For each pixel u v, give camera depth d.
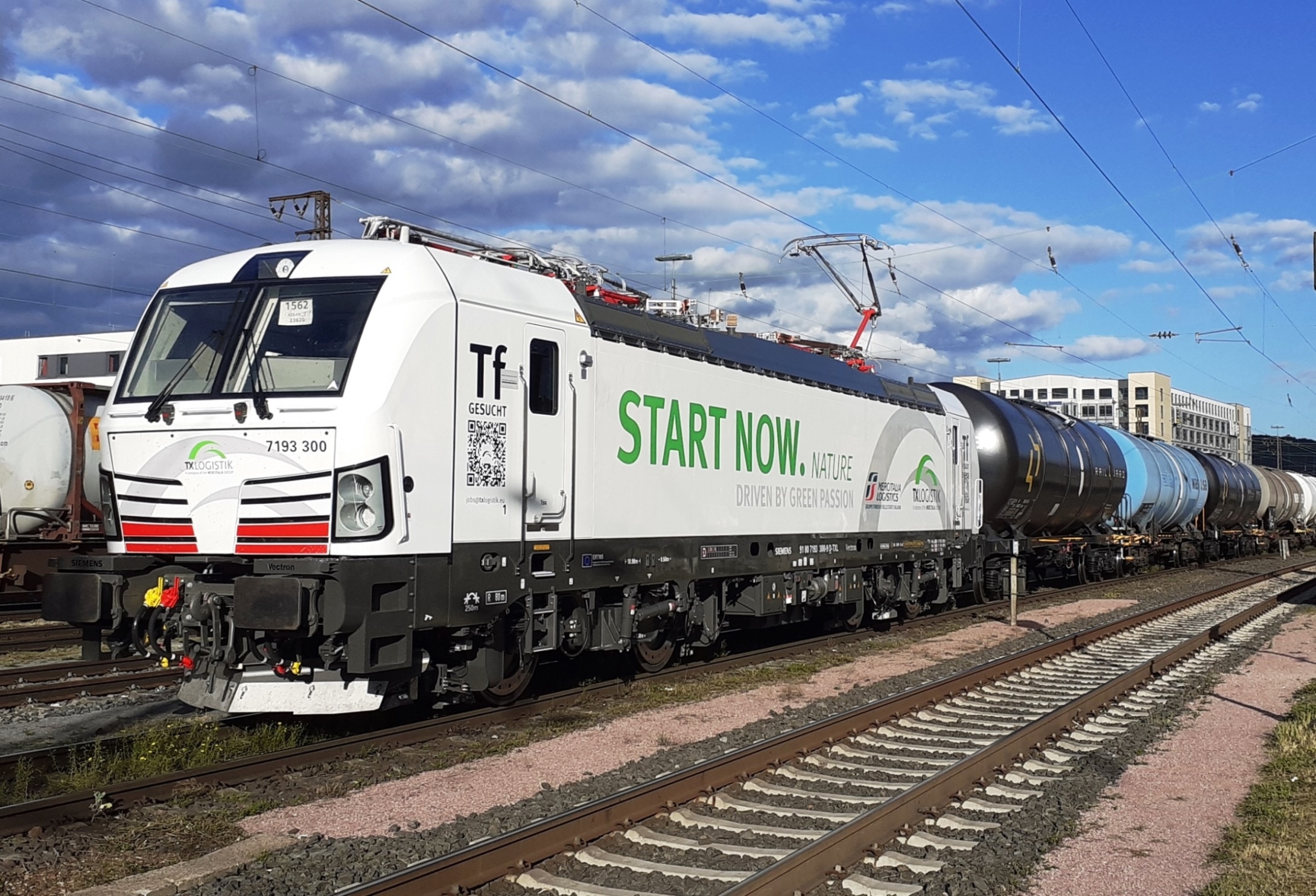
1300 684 12.30
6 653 14.34
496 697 9.88
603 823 6.19
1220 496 39.19
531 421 9.50
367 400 7.96
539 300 9.74
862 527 15.88
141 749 7.97
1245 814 6.98
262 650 7.98
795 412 14.25
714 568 12.34
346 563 7.70
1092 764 8.27
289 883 5.45
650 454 11.24
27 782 7.15
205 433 8.20
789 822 6.57
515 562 9.25
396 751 8.30
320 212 32.62
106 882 5.48
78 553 8.88
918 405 18.06
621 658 12.64
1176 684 12.23
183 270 9.16
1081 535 27.31
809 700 10.96
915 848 6.09
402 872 5.11
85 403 19.64
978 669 12.07
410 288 8.41
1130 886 5.65
